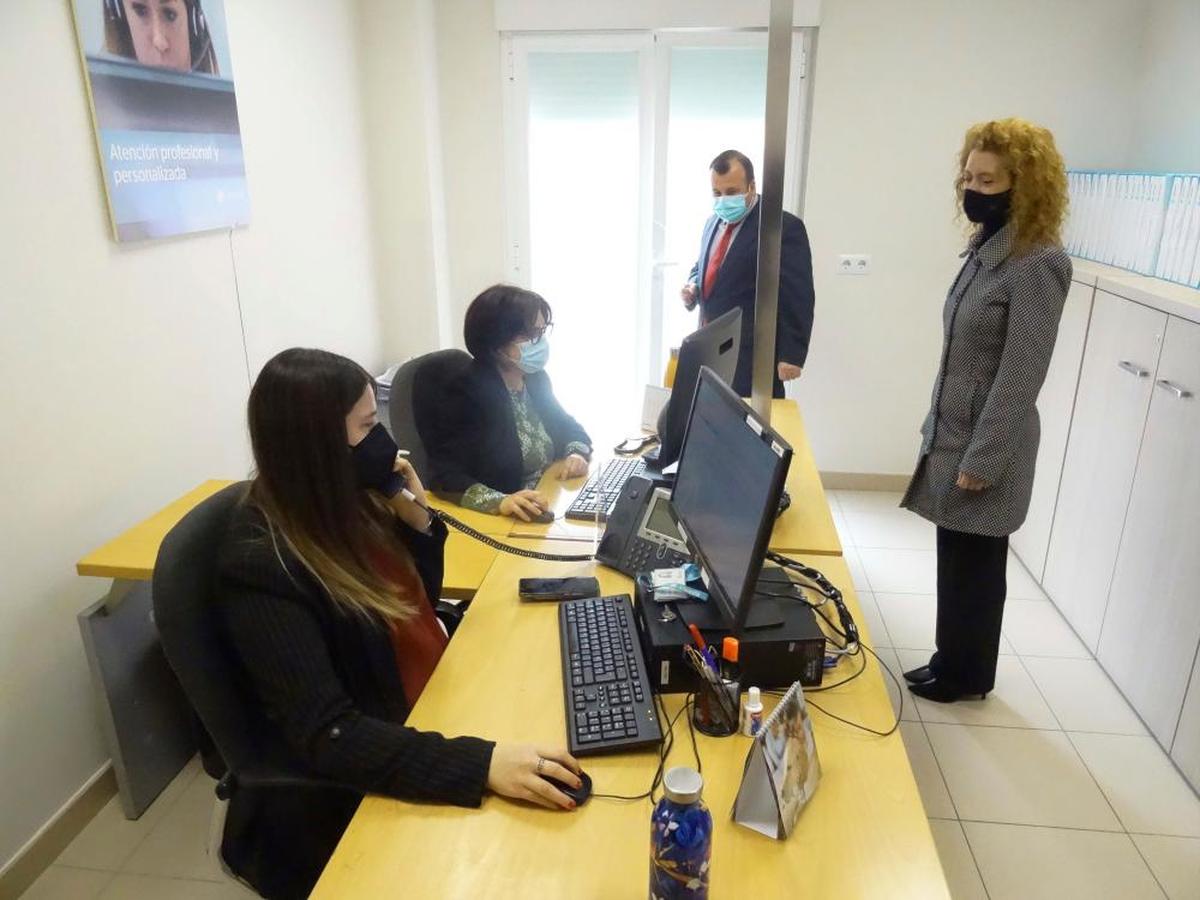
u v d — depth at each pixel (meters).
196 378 2.51
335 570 1.32
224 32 2.54
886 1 3.53
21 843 1.95
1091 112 3.57
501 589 1.71
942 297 3.87
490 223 4.00
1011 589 3.27
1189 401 2.26
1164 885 1.96
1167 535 2.37
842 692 1.39
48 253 1.93
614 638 1.46
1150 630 2.45
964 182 2.18
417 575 1.61
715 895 1.00
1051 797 2.22
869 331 3.95
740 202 3.09
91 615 1.96
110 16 2.07
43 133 1.90
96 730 2.16
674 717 1.33
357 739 1.19
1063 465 3.09
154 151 2.25
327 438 1.29
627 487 1.92
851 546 3.62
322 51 3.21
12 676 1.90
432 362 2.29
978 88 3.60
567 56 3.79
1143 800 2.21
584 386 4.31
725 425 1.50
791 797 1.10
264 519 1.31
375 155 3.69
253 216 2.79
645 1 3.62
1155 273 2.75
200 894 1.94
